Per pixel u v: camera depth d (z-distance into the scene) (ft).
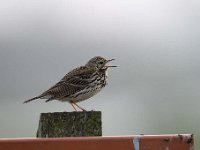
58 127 28.94
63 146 24.52
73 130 28.89
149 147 24.97
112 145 24.75
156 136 25.12
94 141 24.66
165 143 25.08
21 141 24.36
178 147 25.16
